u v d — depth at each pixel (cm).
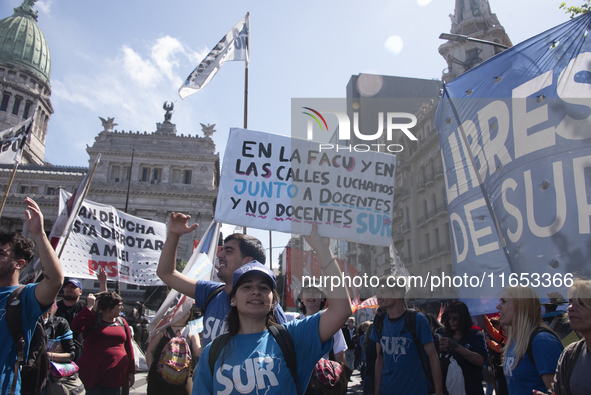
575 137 329
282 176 436
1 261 343
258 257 378
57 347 573
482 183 378
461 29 3775
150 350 517
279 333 270
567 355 293
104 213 914
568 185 325
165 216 5975
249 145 443
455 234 387
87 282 5134
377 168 407
